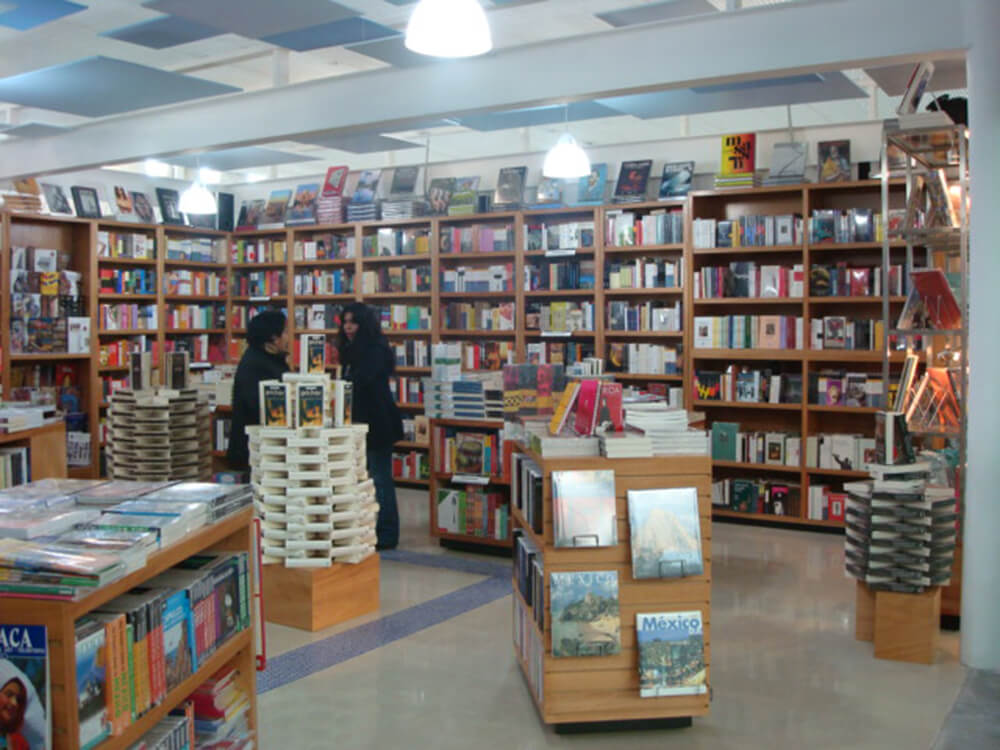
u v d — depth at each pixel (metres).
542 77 5.40
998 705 3.97
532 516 3.84
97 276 9.02
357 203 9.57
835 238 7.27
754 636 4.87
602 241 8.25
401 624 5.05
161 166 12.97
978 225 4.36
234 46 9.17
